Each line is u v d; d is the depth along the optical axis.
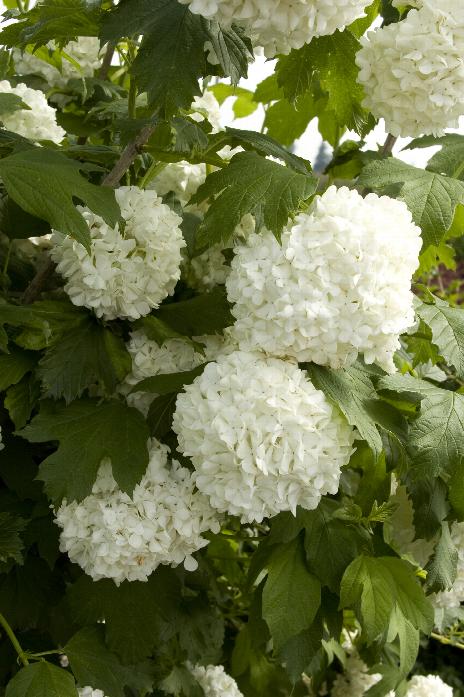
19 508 0.76
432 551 0.80
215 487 0.69
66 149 0.78
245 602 0.93
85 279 0.72
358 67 0.77
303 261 0.68
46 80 0.94
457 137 0.82
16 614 0.76
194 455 0.69
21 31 0.74
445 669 1.28
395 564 0.73
